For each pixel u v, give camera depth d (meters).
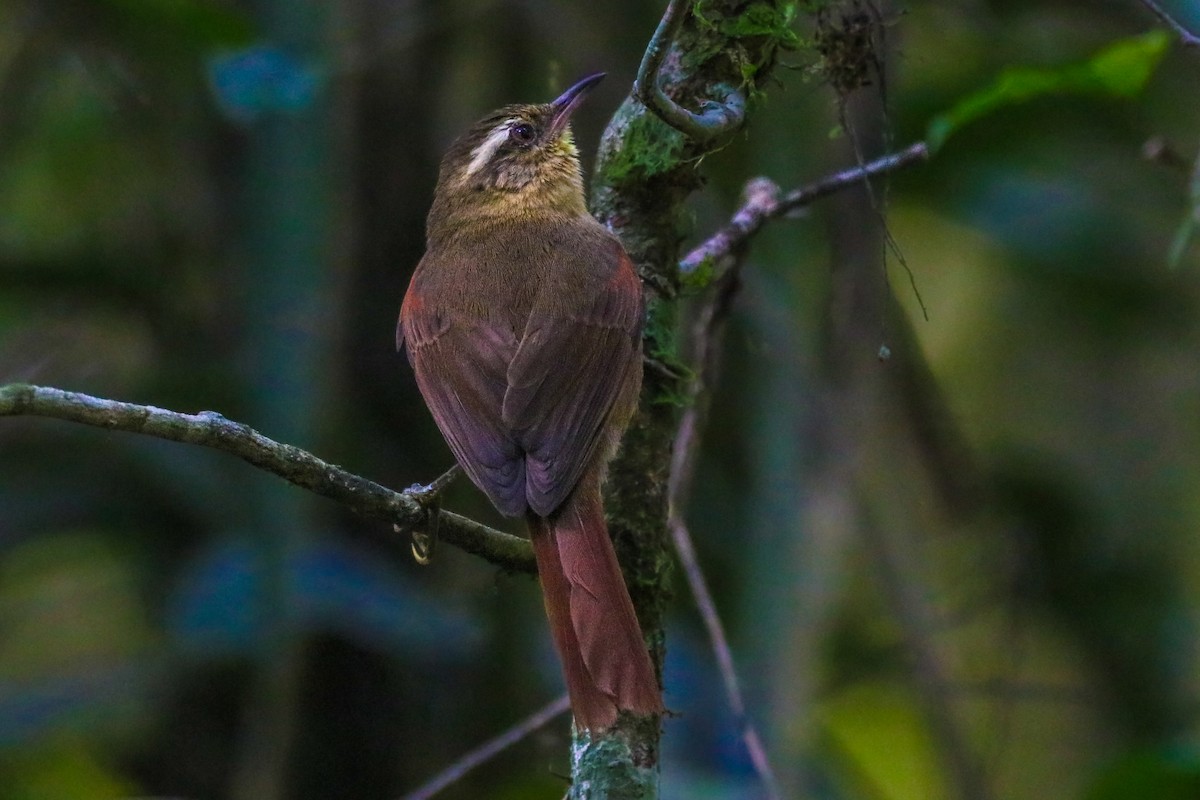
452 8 11.55
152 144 11.67
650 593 7.12
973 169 12.24
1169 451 13.15
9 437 11.27
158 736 11.00
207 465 10.95
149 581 11.31
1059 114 12.06
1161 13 7.16
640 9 12.21
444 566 11.06
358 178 10.96
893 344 11.31
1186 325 13.08
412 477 11.14
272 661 9.23
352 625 10.21
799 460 10.33
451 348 7.90
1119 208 12.59
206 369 10.91
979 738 13.09
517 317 7.83
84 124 12.55
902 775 13.02
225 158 11.36
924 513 12.80
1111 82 8.55
